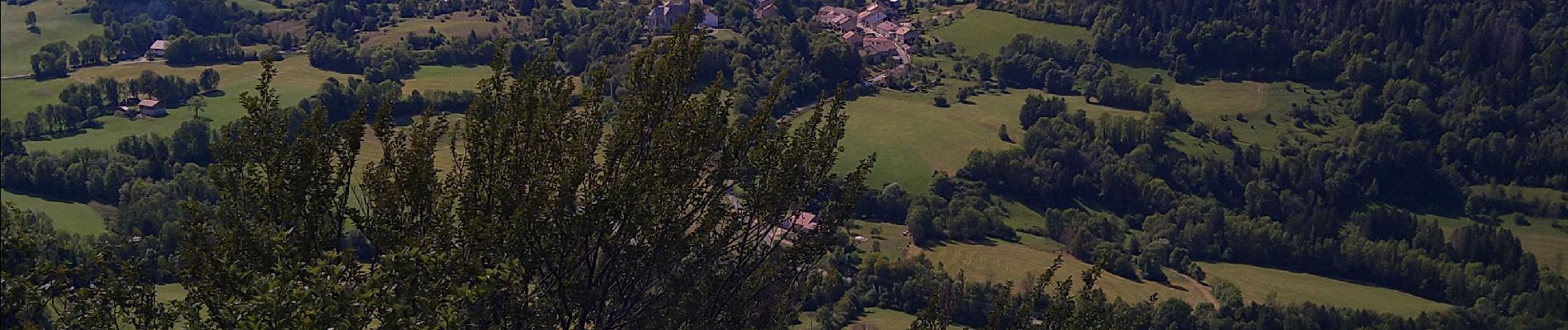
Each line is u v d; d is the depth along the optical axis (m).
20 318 13.25
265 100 13.45
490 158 13.45
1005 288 20.70
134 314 13.80
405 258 12.05
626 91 14.65
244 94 13.35
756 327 16.41
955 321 56.75
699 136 14.42
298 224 13.28
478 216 13.24
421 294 12.27
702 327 15.57
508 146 13.47
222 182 13.22
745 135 15.17
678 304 15.41
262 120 13.32
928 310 20.89
